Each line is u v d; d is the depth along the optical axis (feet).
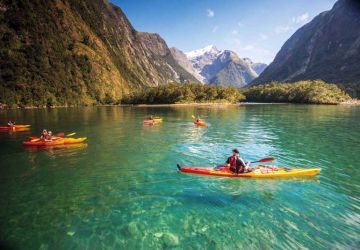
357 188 43.21
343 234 30.22
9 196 42.37
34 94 382.22
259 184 45.01
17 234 31.22
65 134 103.96
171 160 62.49
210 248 28.25
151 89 431.43
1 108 334.85
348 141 81.66
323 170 52.54
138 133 104.12
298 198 39.63
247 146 76.02
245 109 254.88
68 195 42.37
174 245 28.81
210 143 81.35
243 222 33.12
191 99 399.65
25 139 94.12
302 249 27.78
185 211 36.19
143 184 46.57
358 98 431.02
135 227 32.37
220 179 47.65
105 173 53.36
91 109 314.76
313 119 148.46
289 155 64.85
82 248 28.50
